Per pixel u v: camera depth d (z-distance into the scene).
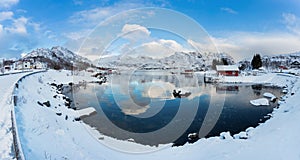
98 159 7.40
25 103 11.33
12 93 11.23
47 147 6.55
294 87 27.02
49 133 8.09
